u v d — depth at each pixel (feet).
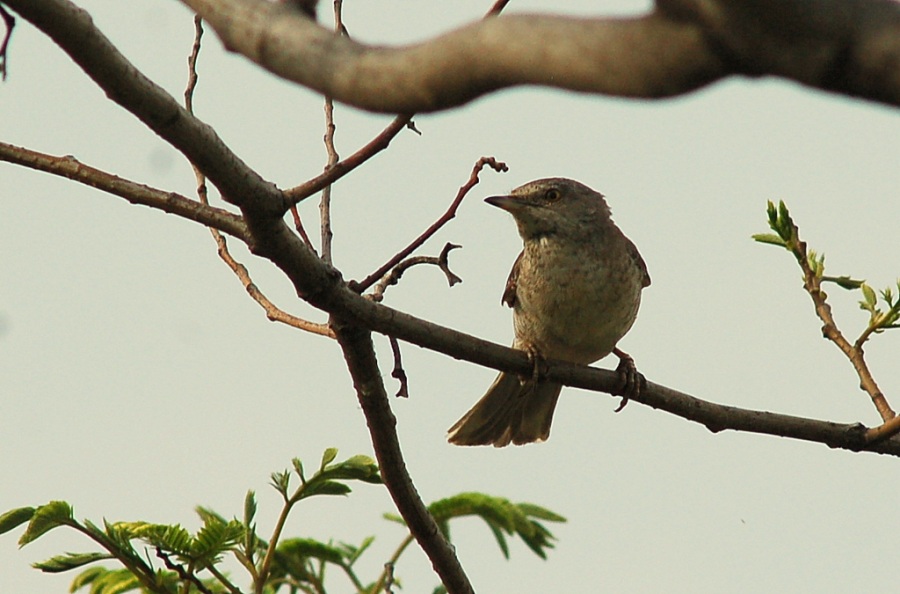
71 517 28.71
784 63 11.50
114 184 28.14
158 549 28.58
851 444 33.83
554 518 35.37
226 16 16.34
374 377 30.58
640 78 12.00
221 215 27.89
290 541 33.06
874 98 11.46
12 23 21.93
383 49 15.05
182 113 23.24
